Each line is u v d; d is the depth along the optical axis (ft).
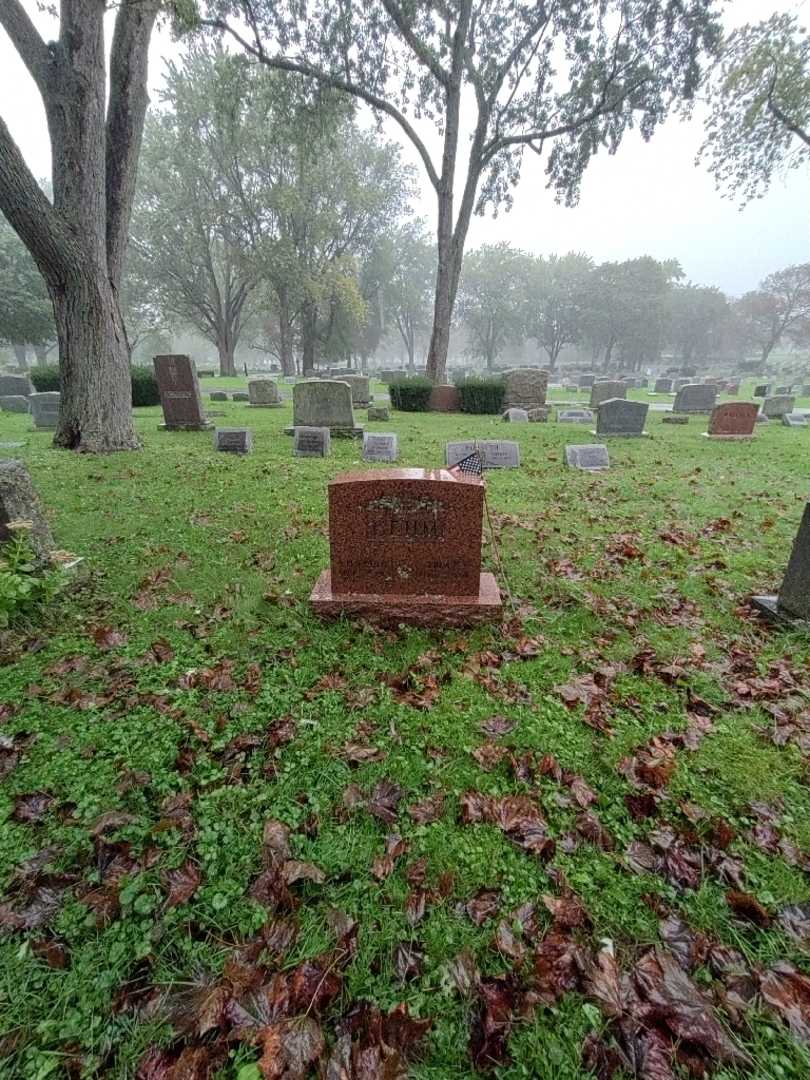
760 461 30.68
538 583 13.67
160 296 111.24
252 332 187.52
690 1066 4.32
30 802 6.79
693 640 11.02
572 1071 4.30
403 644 10.71
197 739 7.97
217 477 24.16
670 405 76.28
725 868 6.02
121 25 25.96
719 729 8.34
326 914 5.50
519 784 7.24
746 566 14.82
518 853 6.25
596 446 28.40
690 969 5.03
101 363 28.78
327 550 15.52
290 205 93.04
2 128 22.58
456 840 6.39
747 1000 4.77
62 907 5.50
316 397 37.27
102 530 16.85
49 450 28.86
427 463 28.02
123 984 4.85
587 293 193.36
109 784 7.12
